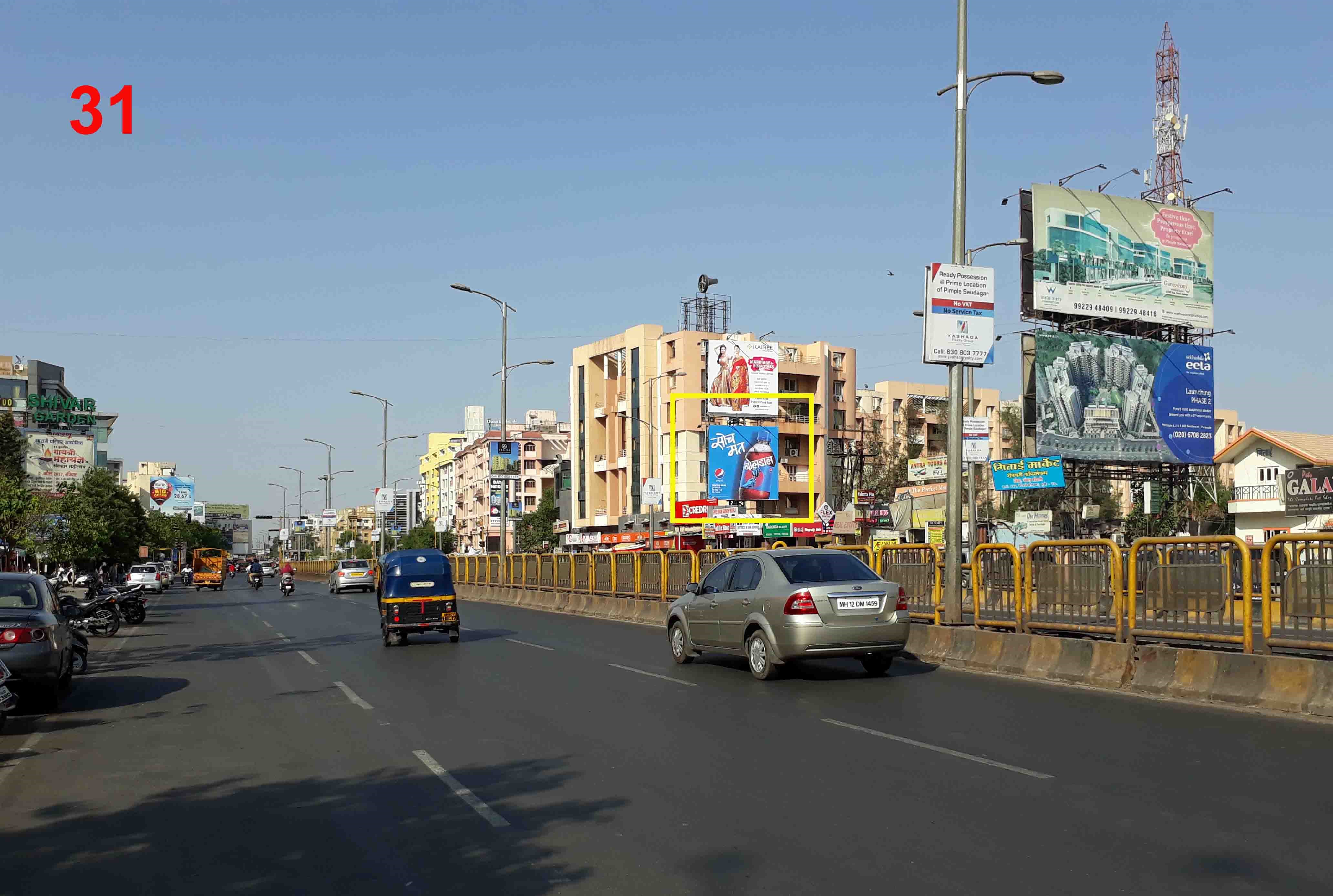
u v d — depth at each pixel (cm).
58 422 6881
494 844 675
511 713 1220
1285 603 1159
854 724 1096
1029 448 4509
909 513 5475
